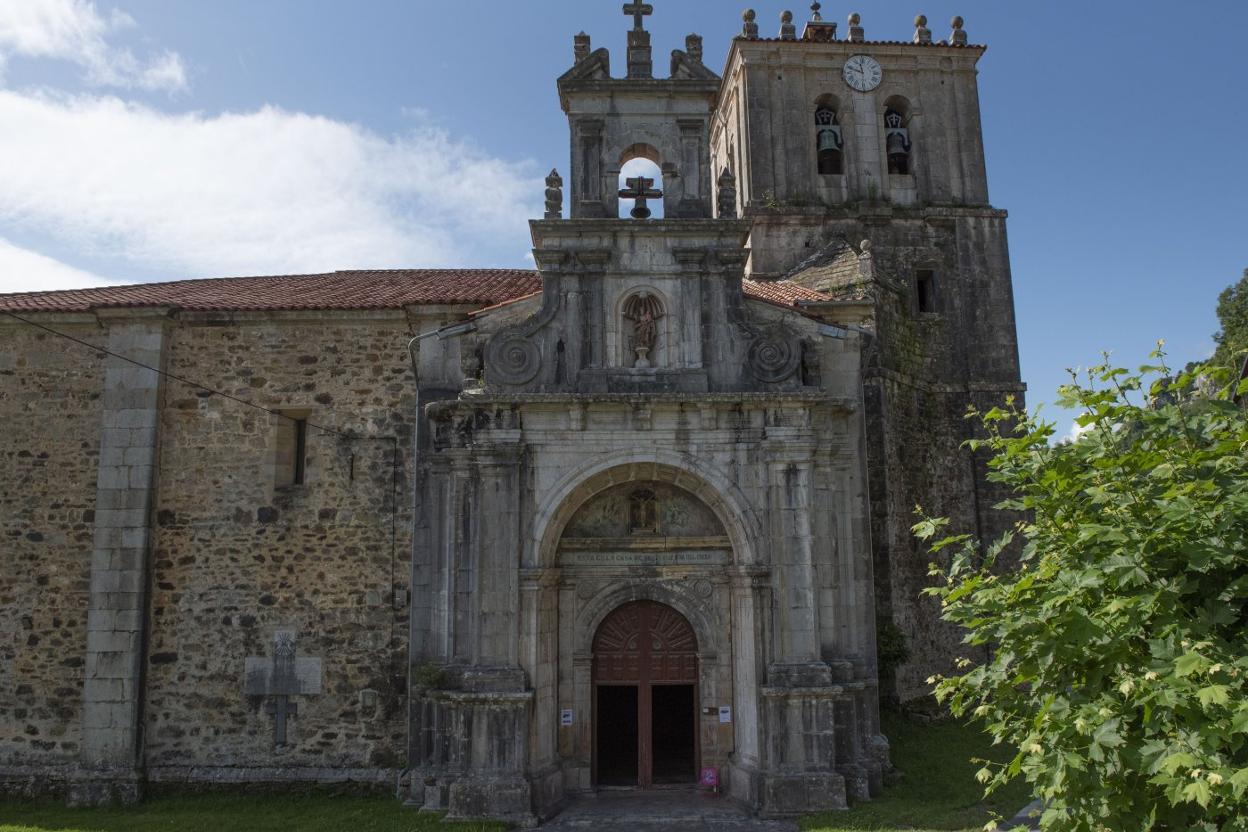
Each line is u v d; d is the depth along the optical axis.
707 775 15.43
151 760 15.83
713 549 15.91
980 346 24.88
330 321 17.11
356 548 16.45
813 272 23.66
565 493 14.90
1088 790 6.38
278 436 16.89
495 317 16.47
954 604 7.80
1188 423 7.24
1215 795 5.69
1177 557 6.62
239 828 13.59
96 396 16.81
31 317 16.80
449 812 13.74
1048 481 7.35
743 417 15.18
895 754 17.34
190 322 17.09
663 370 15.45
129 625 15.82
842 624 15.66
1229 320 35.84
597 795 15.35
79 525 16.38
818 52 26.48
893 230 25.47
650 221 15.72
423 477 16.11
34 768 15.69
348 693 16.02
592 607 15.81
